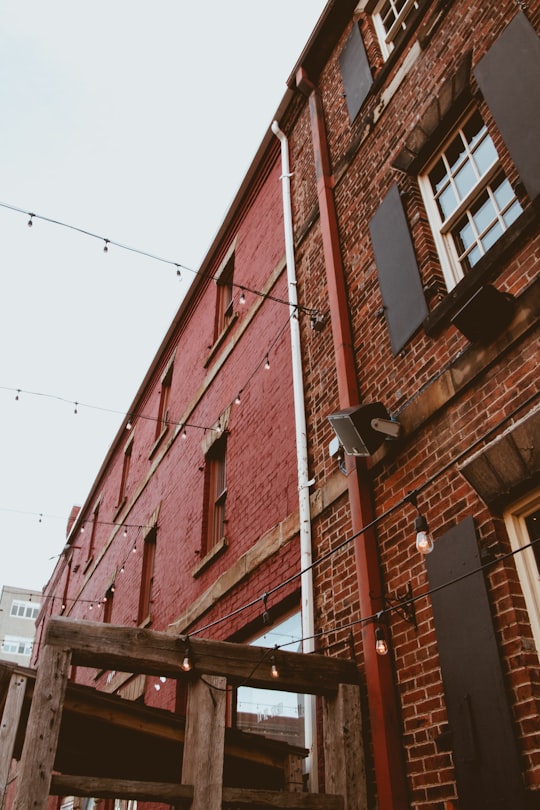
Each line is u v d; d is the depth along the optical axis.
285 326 7.78
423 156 5.91
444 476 4.39
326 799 4.12
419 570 4.38
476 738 3.48
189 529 9.36
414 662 4.18
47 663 3.87
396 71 6.79
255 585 6.69
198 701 4.21
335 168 7.53
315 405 6.52
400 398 5.14
